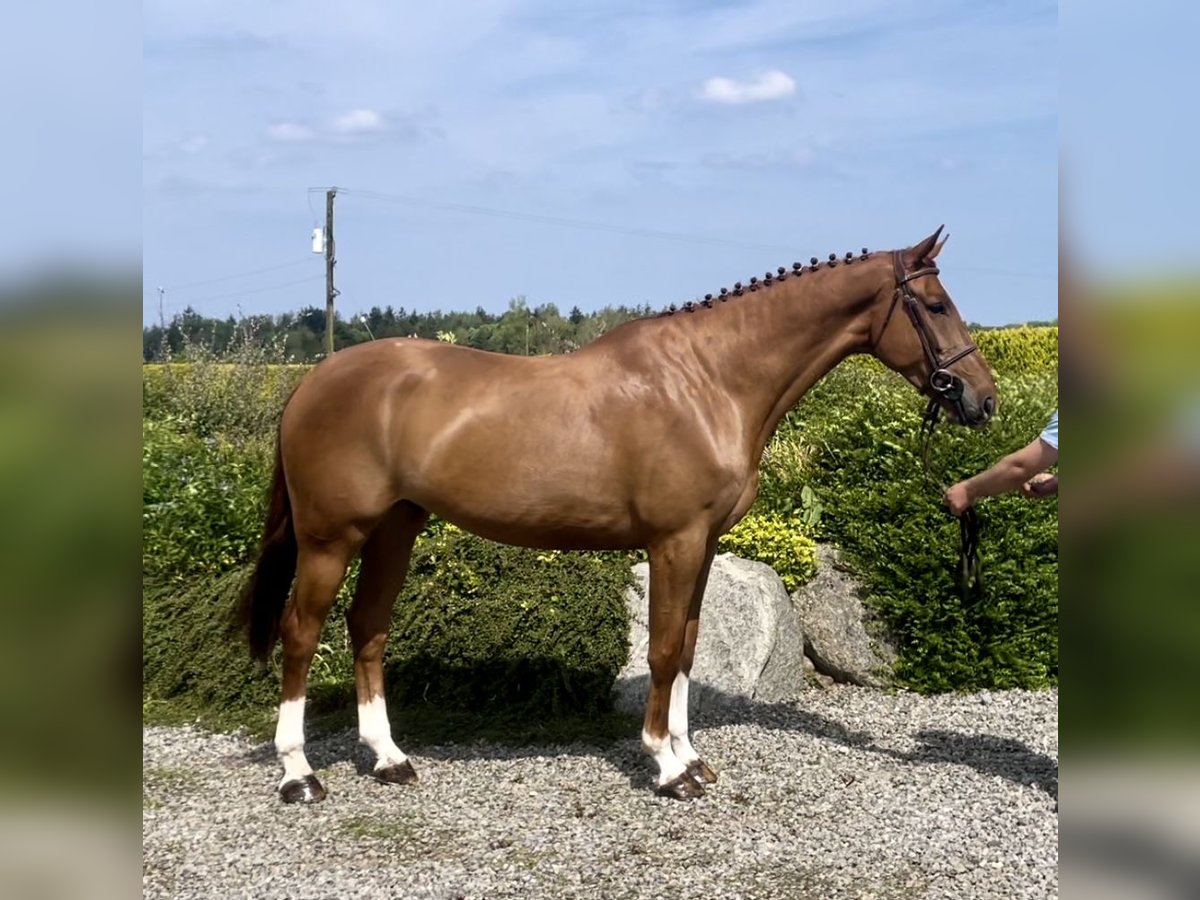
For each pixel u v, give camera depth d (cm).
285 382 1162
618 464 399
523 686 535
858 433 650
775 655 561
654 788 429
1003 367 1273
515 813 405
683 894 336
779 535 613
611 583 561
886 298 406
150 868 356
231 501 631
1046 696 580
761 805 412
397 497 413
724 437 403
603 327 1180
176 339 1316
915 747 493
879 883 345
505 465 400
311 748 488
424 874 350
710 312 416
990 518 593
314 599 416
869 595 610
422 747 488
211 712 550
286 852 370
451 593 555
